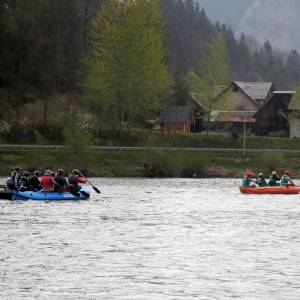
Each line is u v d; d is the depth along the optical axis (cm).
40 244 8781
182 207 12962
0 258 7950
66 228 10069
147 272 7419
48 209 12200
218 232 9938
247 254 8344
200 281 7100
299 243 9081
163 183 19038
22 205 12731
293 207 13212
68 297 6544
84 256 8119
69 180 13950
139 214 11806
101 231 9862
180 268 7606
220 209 12744
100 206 12862
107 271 7444
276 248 8725
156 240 9206
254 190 15912
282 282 7088
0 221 10638
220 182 19838
